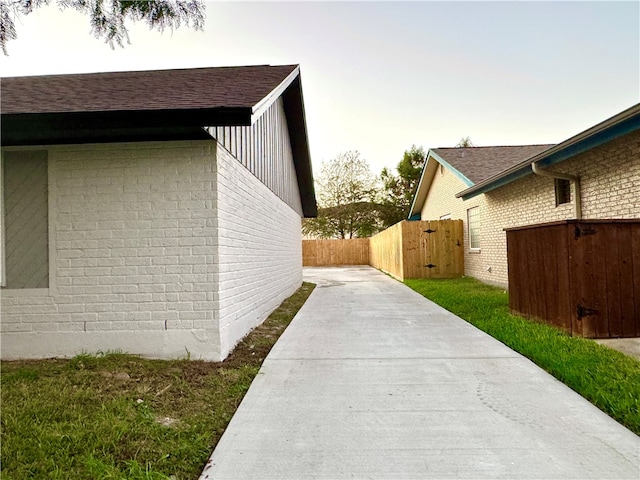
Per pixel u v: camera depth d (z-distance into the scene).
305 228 31.50
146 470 2.16
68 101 4.13
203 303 4.38
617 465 2.22
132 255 4.40
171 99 4.14
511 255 6.71
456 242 13.66
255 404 3.15
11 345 4.40
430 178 17.25
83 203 4.41
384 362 4.22
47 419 2.76
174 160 4.39
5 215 4.41
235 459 2.35
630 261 4.95
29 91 4.72
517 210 9.67
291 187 10.93
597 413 2.89
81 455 2.30
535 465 2.23
